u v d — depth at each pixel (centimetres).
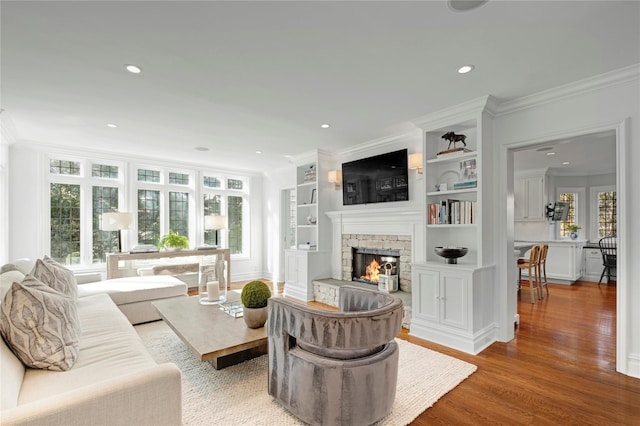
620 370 256
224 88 280
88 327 238
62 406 118
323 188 538
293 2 169
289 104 317
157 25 189
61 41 205
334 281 517
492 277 330
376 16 181
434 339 328
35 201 470
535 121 303
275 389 208
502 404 216
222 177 680
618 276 257
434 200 376
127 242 552
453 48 216
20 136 434
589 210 728
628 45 213
